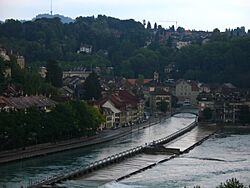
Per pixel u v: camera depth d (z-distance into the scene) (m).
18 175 199.50
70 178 197.25
